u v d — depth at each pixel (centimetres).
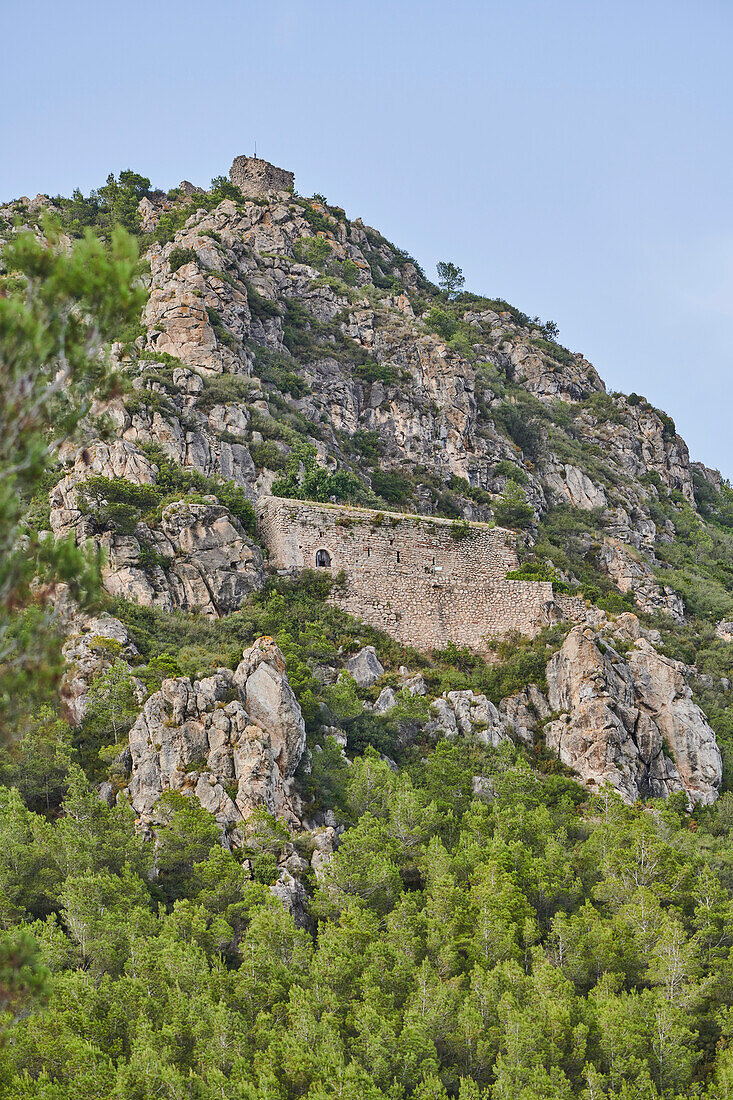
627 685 7000
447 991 4003
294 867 4878
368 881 4684
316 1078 3638
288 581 7350
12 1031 3484
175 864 4784
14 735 2412
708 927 4647
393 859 4947
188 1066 3681
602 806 5981
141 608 6606
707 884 4997
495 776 5962
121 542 6981
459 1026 3959
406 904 4503
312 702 5978
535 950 4447
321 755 5722
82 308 2397
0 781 5194
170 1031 3684
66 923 4369
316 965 4100
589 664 6906
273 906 4378
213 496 7525
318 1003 3969
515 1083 3747
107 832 4781
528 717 6869
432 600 7612
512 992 4106
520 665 7156
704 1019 4316
